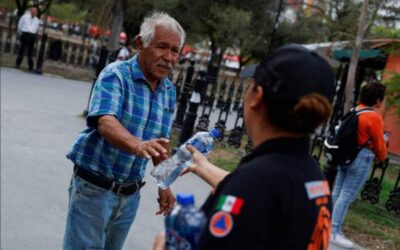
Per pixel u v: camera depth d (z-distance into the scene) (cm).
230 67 3681
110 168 296
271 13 2620
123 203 308
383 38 1199
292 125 155
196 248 149
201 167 212
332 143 546
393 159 1060
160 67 289
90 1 2041
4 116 883
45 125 880
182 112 950
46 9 2303
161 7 1831
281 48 161
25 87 1233
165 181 251
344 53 1253
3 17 2702
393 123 1158
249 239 144
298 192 151
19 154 694
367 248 567
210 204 163
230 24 2344
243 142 980
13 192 565
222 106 1099
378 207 696
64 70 1764
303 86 152
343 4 1681
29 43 1534
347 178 548
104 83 282
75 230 301
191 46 3166
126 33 2531
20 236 472
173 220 153
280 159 155
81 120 970
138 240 496
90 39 2789
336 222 554
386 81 933
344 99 1085
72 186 308
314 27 2692
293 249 149
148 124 298
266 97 156
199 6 2305
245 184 148
